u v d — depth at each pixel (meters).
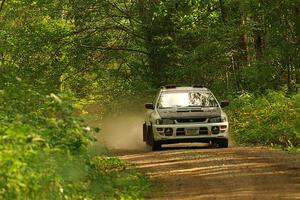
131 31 50.97
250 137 31.80
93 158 21.06
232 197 14.71
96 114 46.97
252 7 40.62
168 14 48.53
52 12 51.62
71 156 15.63
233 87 44.22
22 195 12.56
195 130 28.55
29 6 52.59
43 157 14.05
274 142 29.94
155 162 22.97
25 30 49.97
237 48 46.81
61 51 50.72
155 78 48.84
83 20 50.91
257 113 34.75
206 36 45.28
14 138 13.72
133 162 23.44
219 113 29.08
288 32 40.69
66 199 13.91
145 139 32.22
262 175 18.17
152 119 29.19
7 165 12.46
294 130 29.02
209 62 44.62
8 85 22.00
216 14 48.41
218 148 28.20
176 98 30.38
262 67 40.47
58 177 13.94
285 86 40.31
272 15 40.41
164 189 16.61
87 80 52.44
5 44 48.28
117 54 52.00
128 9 51.69
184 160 22.95
